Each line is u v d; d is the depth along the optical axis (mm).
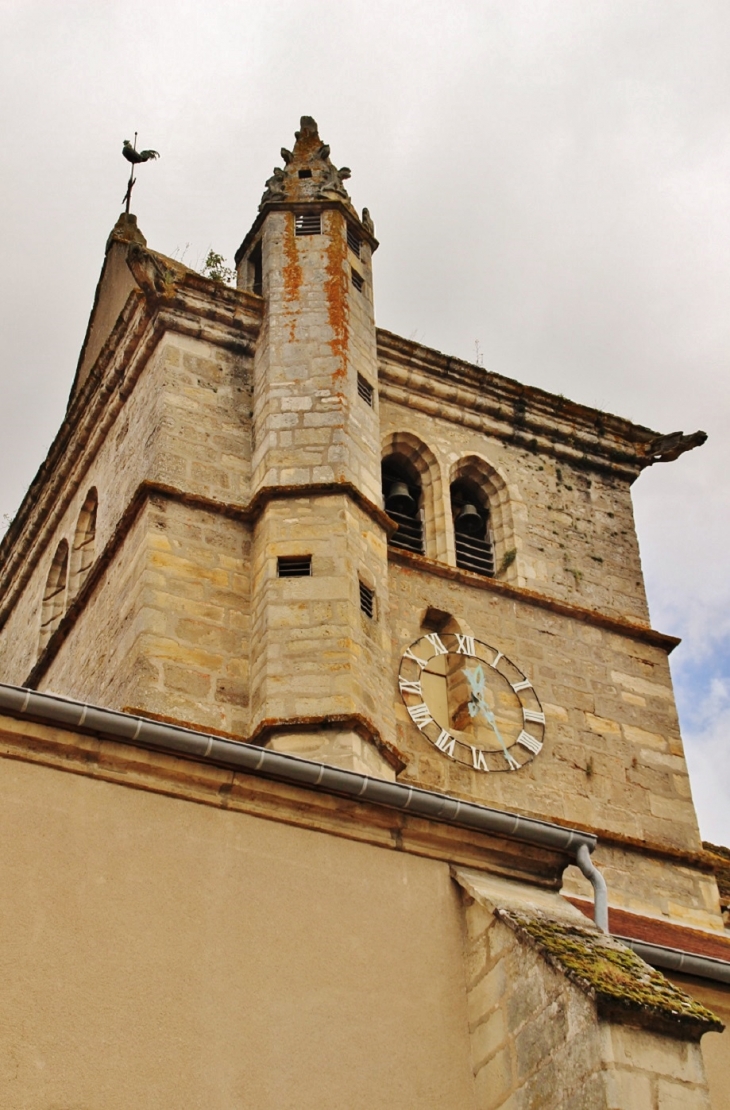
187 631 24594
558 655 27734
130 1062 13031
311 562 25172
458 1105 14180
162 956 13656
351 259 30203
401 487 29219
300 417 27203
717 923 25281
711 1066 17047
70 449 31312
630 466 31812
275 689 23625
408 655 26281
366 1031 14164
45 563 31875
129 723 14422
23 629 31859
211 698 24016
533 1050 14031
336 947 14508
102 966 13375
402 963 14766
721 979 17688
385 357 30141
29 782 14039
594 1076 13336
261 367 28312
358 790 15305
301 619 24453
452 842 15805
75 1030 12984
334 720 23000
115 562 26562
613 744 27047
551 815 25547
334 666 23891
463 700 26297
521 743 26172
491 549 29609
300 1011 13961
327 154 31594
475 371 30781
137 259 28781
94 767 14367
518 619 27828
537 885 16094
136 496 26109
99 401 30375
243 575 25656
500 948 14883
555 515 30250
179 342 28516
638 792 26656
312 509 25875
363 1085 13875
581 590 29250
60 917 13461
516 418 30984
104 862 13914
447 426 30438
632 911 24656
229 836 14641
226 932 14062
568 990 13945
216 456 27141
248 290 30156
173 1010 13422
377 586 25688
